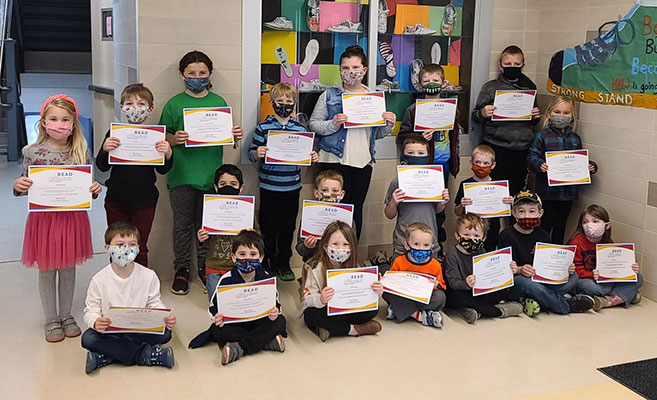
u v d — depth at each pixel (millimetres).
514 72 4641
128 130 3629
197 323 3604
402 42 4598
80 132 3387
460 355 3293
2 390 2865
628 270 3957
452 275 3771
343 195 3955
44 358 3174
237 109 4211
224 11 4078
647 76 4008
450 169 4543
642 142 4074
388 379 3037
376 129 4223
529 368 3170
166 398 2828
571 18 4527
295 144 3986
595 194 4434
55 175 3256
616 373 3131
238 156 4266
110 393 2857
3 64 7699
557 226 4527
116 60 4699
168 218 4195
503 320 3754
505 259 3725
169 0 3959
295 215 4254
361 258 4652
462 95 4785
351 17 4453
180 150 3986
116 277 3102
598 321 3766
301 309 3562
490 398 2889
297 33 4348
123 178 3744
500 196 4105
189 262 4203
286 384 2971
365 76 4508
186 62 3881
